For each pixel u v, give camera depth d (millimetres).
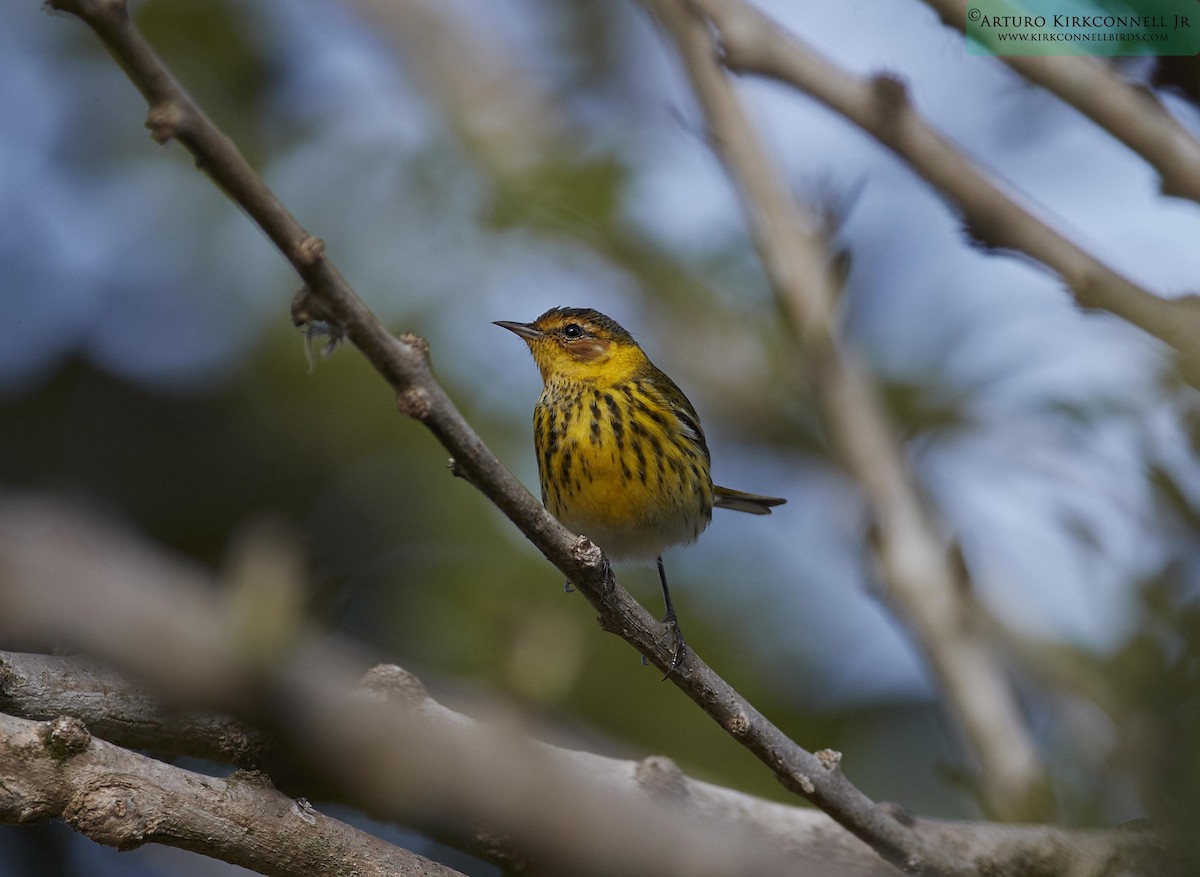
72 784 6242
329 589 7168
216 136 5082
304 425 15477
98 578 7066
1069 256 5605
